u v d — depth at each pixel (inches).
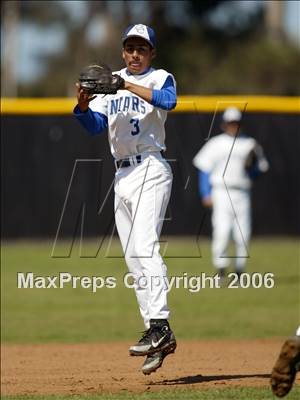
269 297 1451.8
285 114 2011.6
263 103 1995.6
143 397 674.2
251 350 956.6
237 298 1457.9
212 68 4141.2
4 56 4722.0
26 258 1834.4
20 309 1355.8
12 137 1995.6
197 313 1306.6
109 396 683.4
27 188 2004.2
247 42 4252.0
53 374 816.9
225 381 745.0
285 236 2060.8
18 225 2009.1
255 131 2006.6
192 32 4160.9
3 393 719.7
